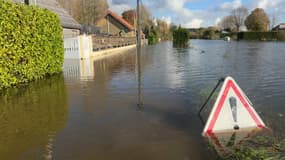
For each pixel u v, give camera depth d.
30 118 5.50
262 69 11.72
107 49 24.53
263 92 7.19
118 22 47.56
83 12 57.94
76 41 18.23
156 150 3.94
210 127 4.50
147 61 16.66
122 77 10.34
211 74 10.62
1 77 7.77
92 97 7.11
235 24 87.69
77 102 6.64
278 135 4.29
